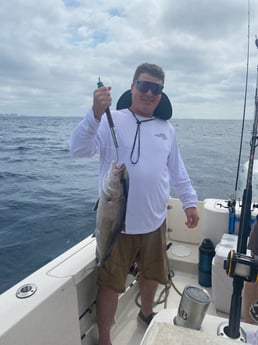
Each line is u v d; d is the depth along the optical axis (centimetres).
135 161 169
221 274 209
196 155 1350
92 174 1041
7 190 795
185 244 302
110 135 169
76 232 486
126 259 177
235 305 95
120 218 141
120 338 194
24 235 474
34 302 126
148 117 181
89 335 181
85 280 174
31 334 121
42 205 643
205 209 262
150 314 202
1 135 2927
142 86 168
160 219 182
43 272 151
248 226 105
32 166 1208
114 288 172
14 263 384
